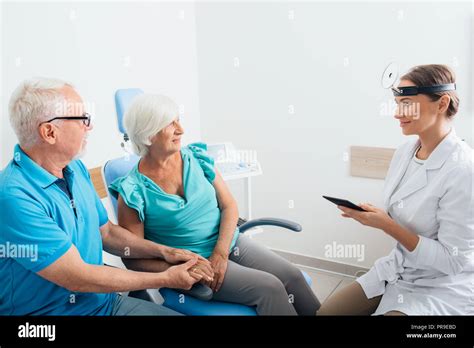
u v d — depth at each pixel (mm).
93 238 1386
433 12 2088
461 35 2037
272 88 2678
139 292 1644
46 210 1201
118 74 2377
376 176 2408
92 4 2191
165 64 2686
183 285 1378
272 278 1497
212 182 1763
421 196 1432
